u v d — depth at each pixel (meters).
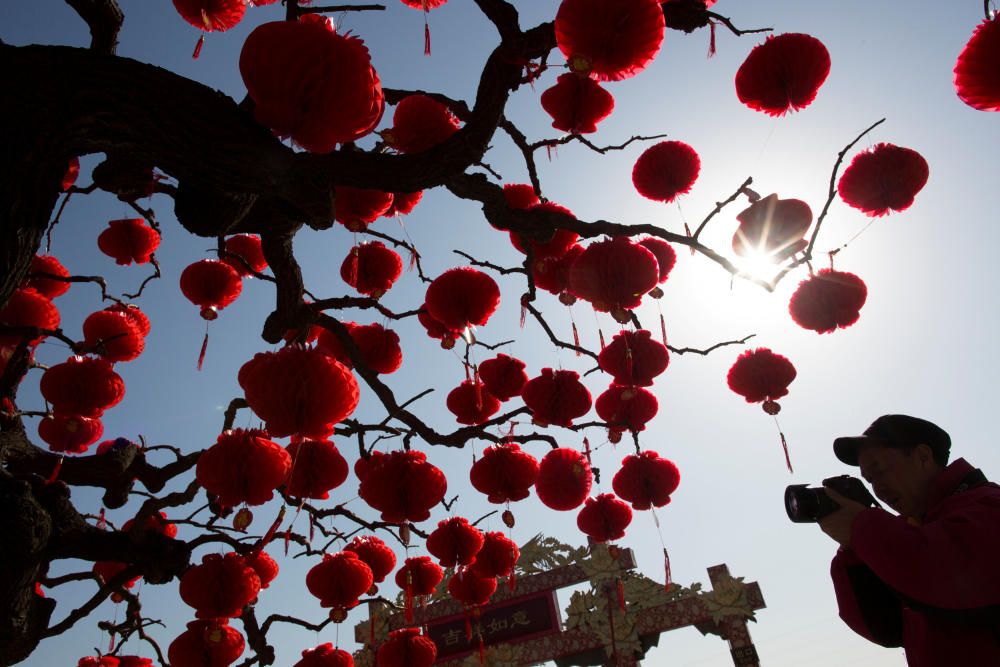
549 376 3.54
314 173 2.21
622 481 4.04
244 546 4.06
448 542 4.12
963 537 1.43
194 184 2.20
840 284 3.34
